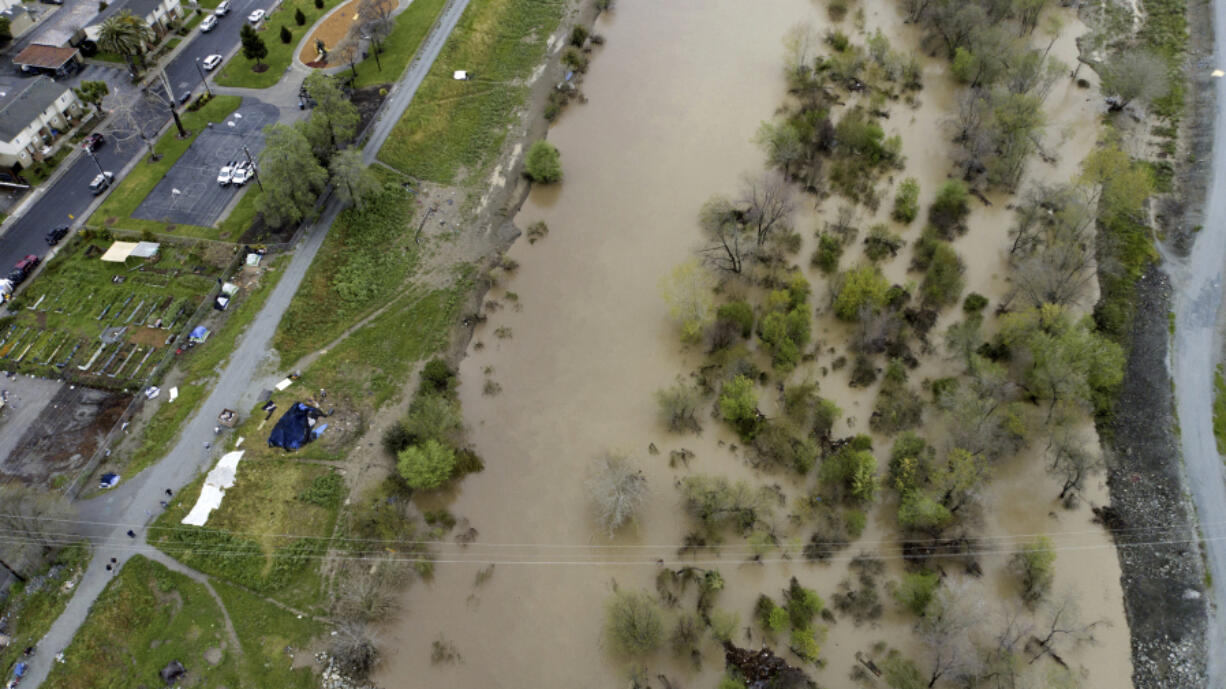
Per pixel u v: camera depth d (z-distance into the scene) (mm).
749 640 66375
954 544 71125
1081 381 75688
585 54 127562
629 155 110688
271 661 64312
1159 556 70375
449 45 125312
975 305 88812
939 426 79250
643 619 64750
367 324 88812
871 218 100375
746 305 85688
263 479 74500
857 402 81938
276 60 121000
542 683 64875
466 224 100625
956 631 63250
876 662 65000
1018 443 77188
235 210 98125
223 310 88125
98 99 109500
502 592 69750
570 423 81438
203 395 80750
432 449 73438
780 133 104062
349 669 64562
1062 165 106062
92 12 127000
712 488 73750
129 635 64562
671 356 86812
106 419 78750
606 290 93688
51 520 68312
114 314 87312
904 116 115188
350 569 69812
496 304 92250
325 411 80250
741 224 98875
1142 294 89375
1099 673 63969
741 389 78938
